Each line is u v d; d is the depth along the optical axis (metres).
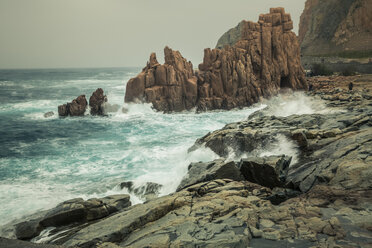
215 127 23.95
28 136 22.02
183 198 7.71
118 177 12.92
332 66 59.38
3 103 40.47
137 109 31.84
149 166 14.34
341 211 5.94
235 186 8.43
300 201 6.80
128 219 6.82
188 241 5.18
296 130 12.10
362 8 100.69
